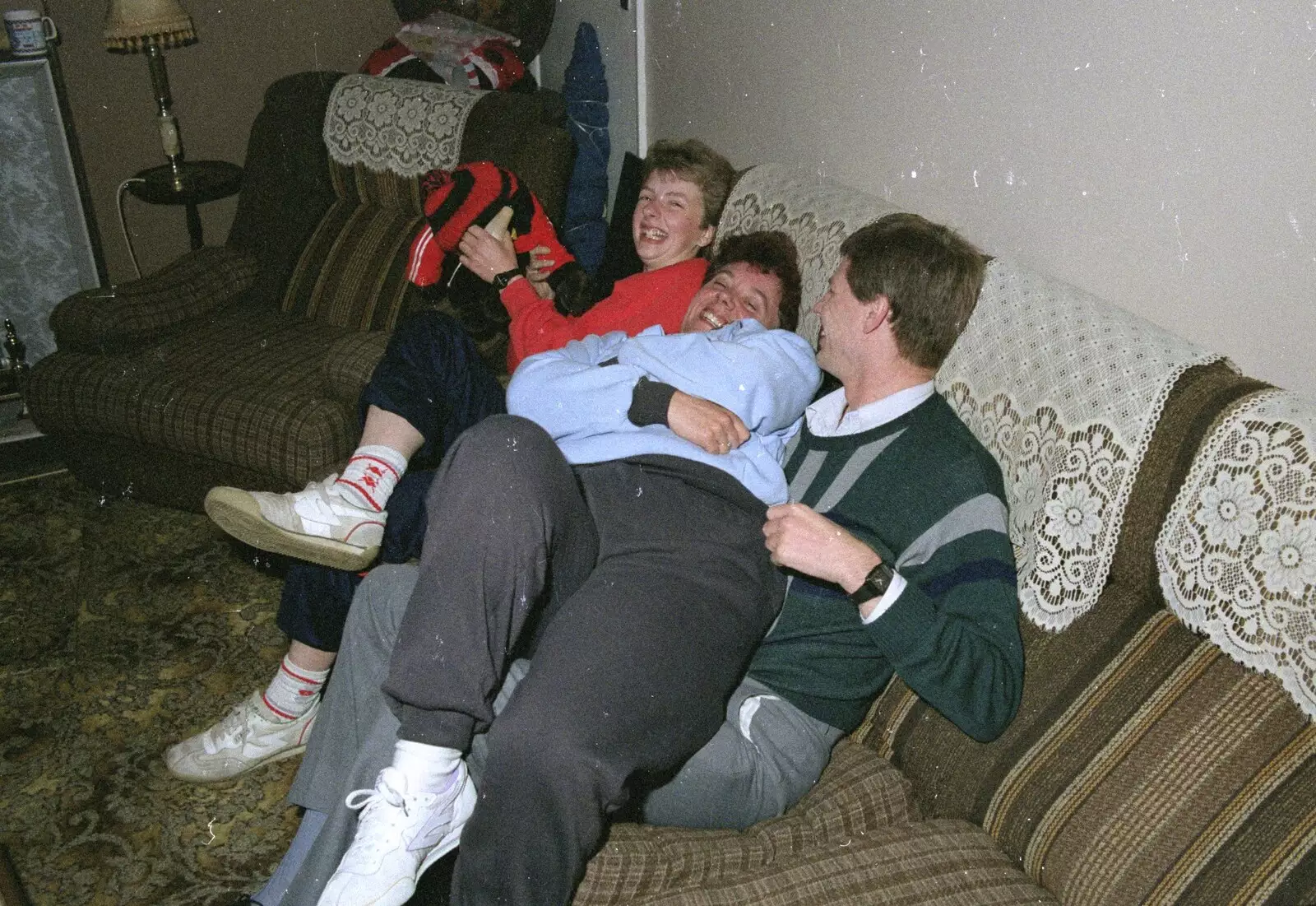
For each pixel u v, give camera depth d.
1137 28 1.47
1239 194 1.37
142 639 2.15
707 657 1.28
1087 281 1.66
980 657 1.25
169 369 2.38
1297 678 1.08
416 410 1.70
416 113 2.63
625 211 2.36
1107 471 1.26
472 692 1.16
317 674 1.74
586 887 1.20
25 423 2.96
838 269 1.51
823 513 1.44
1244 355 1.42
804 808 1.38
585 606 1.28
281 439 2.17
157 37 3.06
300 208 2.81
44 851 1.66
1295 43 1.26
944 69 1.85
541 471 1.23
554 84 3.66
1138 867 1.12
